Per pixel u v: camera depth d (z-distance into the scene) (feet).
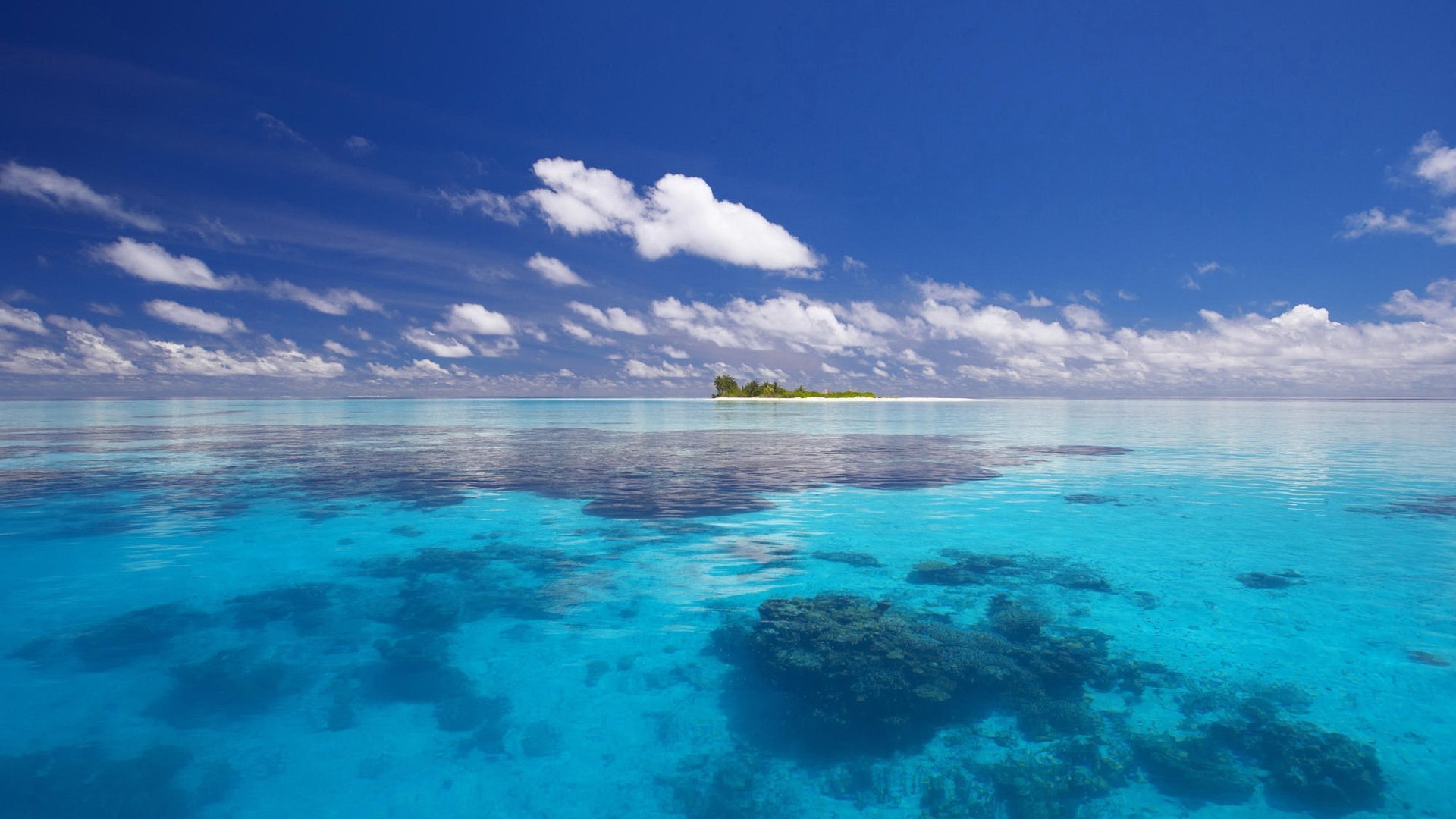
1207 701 17.06
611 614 23.27
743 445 82.79
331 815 13.28
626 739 16.01
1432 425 116.26
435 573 27.73
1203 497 44.21
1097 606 23.53
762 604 24.13
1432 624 21.58
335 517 38.14
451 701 17.54
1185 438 91.97
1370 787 13.61
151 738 15.71
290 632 21.71
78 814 13.05
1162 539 32.99
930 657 19.45
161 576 27.07
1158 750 15.10
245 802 13.60
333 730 16.20
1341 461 63.62
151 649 20.27
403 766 14.87
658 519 37.93
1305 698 17.07
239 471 56.18
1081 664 19.03
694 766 15.03
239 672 18.88
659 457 69.51
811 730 16.30
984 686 17.94
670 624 22.39
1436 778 13.85
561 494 45.60
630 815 13.43
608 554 30.63
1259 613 22.72
